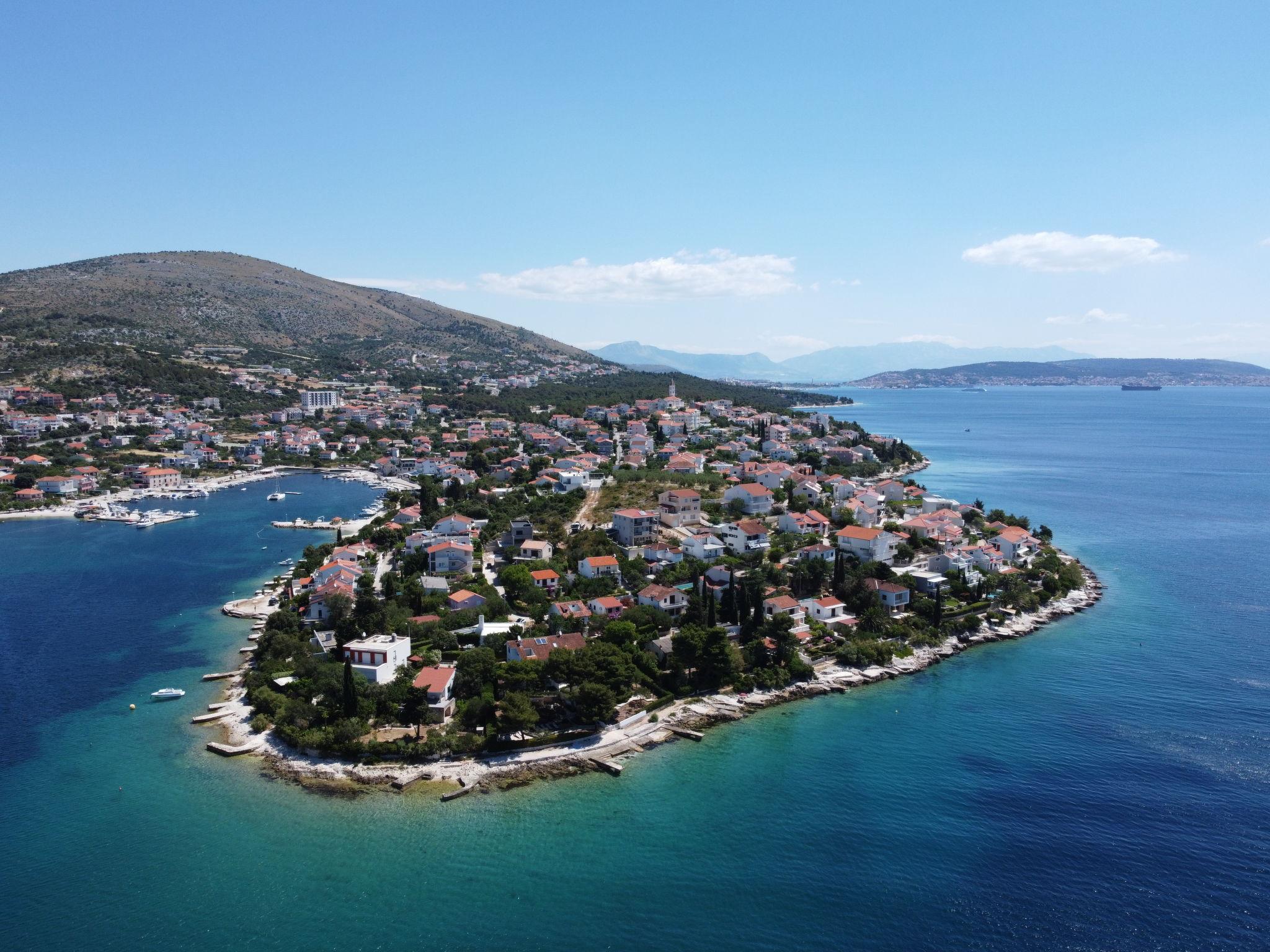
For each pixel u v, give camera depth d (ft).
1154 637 490.90
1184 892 259.39
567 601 495.41
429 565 591.37
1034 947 237.45
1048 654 464.65
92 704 395.75
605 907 255.09
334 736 341.21
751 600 468.75
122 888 262.67
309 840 288.51
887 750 354.33
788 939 241.76
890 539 617.21
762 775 333.83
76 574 647.97
